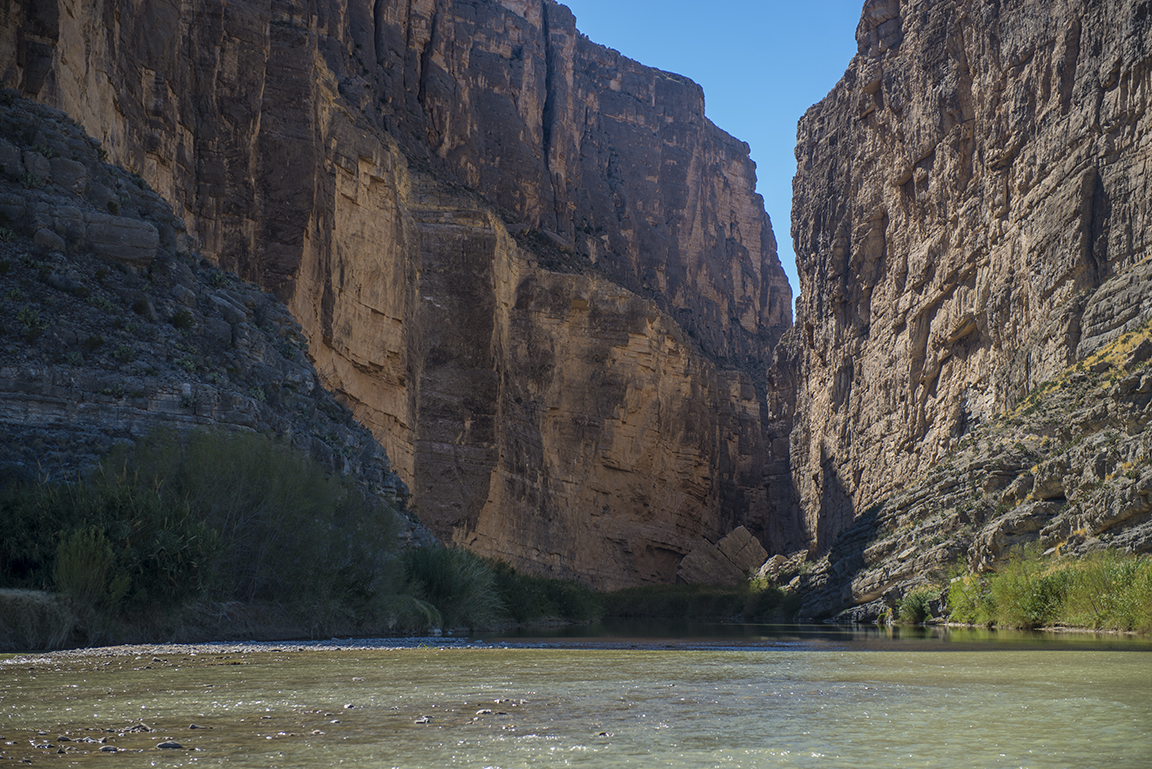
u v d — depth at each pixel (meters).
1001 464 50.84
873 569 60.44
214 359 32.44
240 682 12.22
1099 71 55.97
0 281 28.31
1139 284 49.91
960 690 11.34
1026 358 59.84
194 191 50.12
